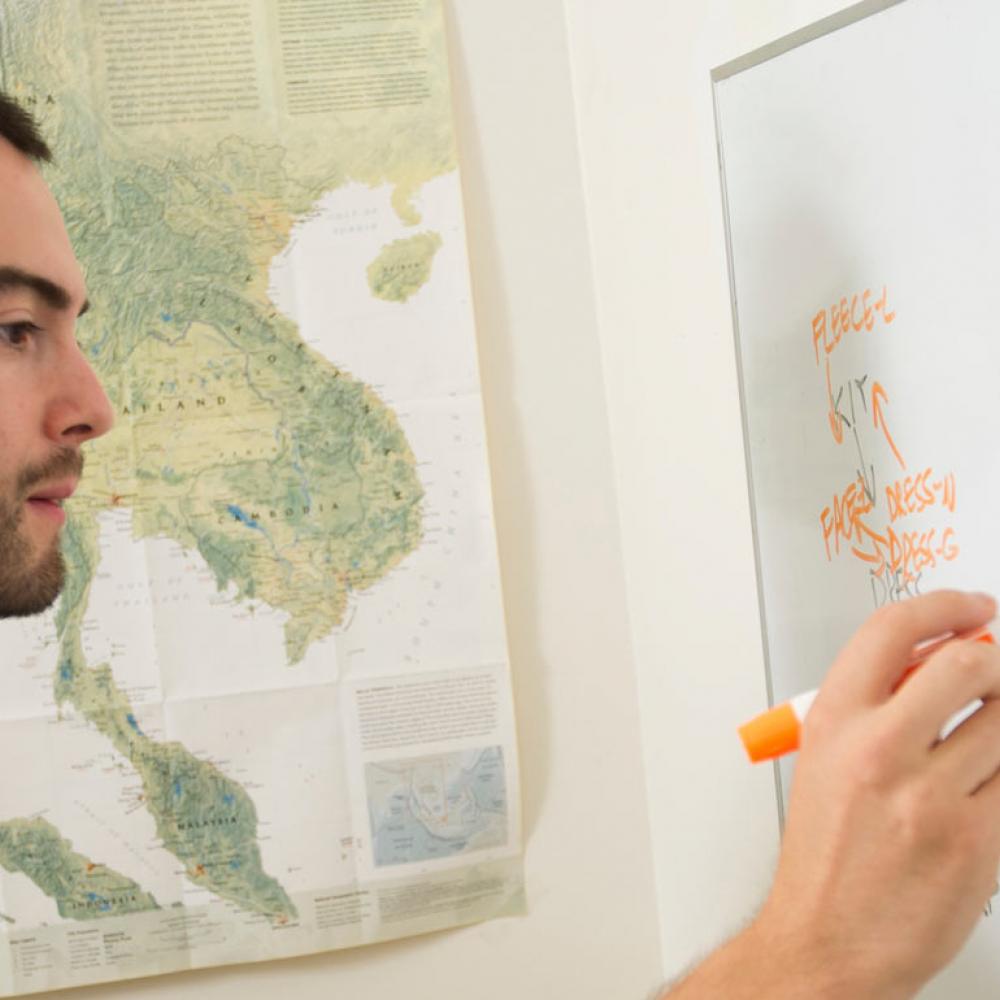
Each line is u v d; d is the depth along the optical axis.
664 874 0.84
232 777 0.81
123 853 0.81
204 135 0.81
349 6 0.82
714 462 0.73
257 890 0.82
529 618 0.85
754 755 0.44
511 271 0.84
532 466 0.85
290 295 0.82
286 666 0.82
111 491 0.80
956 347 0.53
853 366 0.59
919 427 0.55
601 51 0.79
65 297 0.79
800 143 0.60
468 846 0.83
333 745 0.82
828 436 0.61
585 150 0.83
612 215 0.81
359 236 0.82
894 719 0.38
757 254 0.64
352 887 0.82
